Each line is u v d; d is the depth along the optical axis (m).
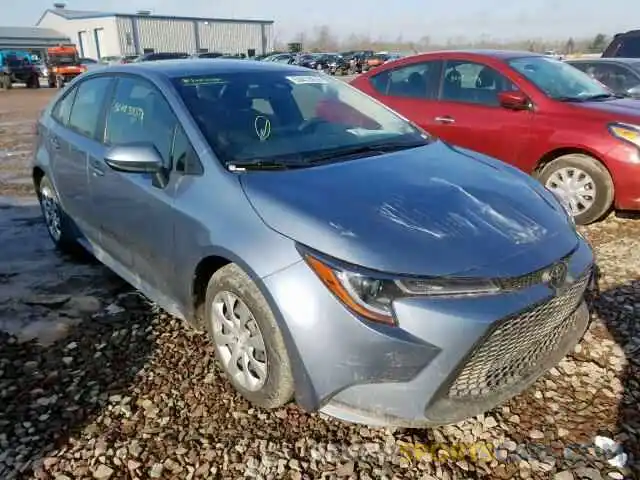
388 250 2.20
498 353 2.25
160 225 2.95
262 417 2.59
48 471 2.29
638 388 2.79
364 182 2.65
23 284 4.01
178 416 2.60
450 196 2.59
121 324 3.42
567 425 2.55
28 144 10.47
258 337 2.50
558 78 5.76
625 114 5.00
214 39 59.03
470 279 2.16
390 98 6.47
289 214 2.37
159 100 3.20
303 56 37.38
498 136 5.59
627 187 4.89
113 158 2.85
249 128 3.05
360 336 2.13
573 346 2.69
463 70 5.96
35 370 2.96
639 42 10.38
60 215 4.30
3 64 29.02
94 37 56.38
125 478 2.27
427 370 2.12
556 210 2.75
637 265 4.24
